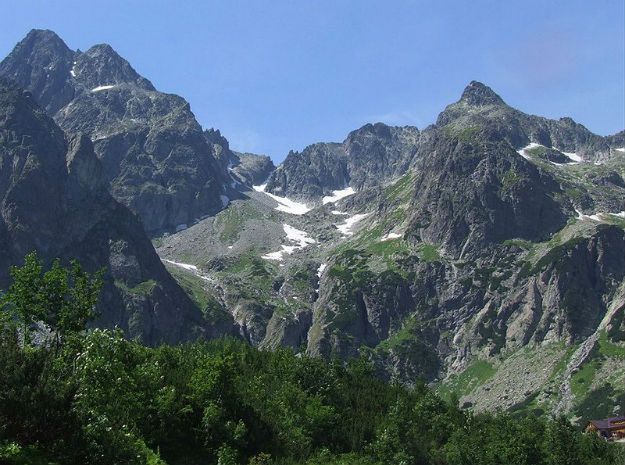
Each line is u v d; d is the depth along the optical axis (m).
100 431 48.19
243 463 80.69
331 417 105.94
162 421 74.88
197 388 82.69
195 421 80.19
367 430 111.56
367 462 99.31
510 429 130.88
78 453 46.41
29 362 47.38
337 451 103.31
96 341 59.19
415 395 146.62
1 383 45.03
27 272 63.00
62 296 63.66
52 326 62.84
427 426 129.00
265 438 87.19
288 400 105.12
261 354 135.38
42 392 45.62
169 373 85.94
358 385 137.12
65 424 46.31
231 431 80.12
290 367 120.31
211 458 76.88
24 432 44.78
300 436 94.38
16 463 42.56
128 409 66.69
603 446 139.88
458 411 143.50
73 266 66.06
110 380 57.00
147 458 63.66
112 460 48.25
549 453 127.00
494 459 118.12
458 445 118.12
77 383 48.28
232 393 86.88
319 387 119.12
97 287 65.19
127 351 68.19
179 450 75.56
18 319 64.12
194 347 130.25
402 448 107.69
